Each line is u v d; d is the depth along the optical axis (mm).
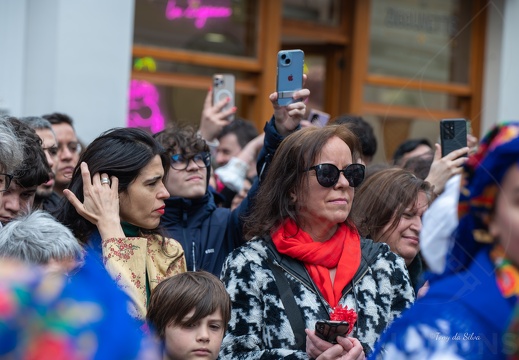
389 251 3582
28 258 2748
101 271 1021
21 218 3162
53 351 937
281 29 9539
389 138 9992
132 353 972
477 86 9977
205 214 4570
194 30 8742
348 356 3105
